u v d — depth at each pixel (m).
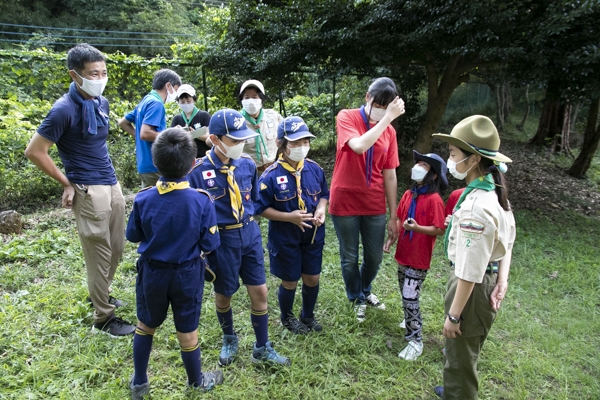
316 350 2.86
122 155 6.63
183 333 2.29
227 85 8.02
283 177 2.79
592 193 8.02
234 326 3.11
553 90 5.55
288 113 10.54
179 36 19.98
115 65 7.11
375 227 3.16
